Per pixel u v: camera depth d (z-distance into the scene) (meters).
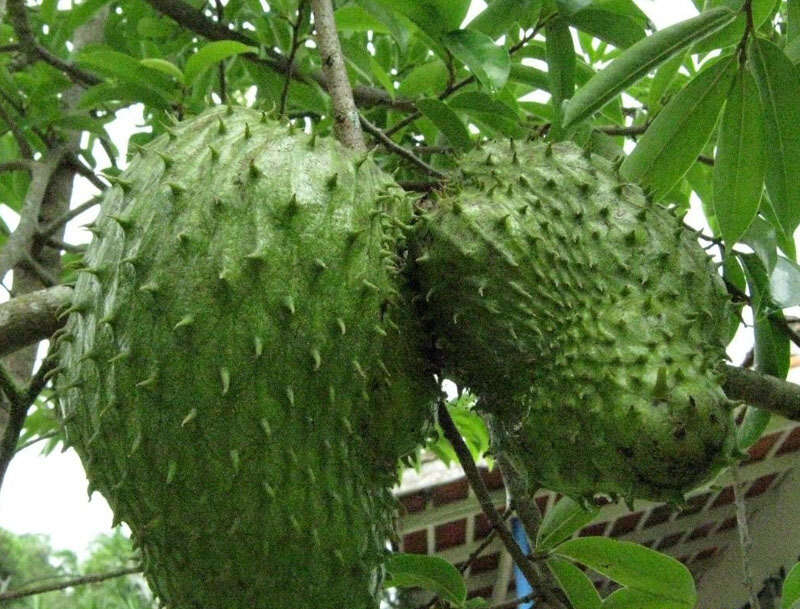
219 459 0.54
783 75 0.65
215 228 0.55
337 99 0.67
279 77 0.90
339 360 0.56
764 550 1.80
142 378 0.54
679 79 0.94
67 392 0.58
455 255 0.58
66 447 0.61
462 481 1.42
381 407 0.59
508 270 0.57
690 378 0.54
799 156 0.65
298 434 0.55
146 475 0.55
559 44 0.82
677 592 0.71
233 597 0.56
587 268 0.57
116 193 0.59
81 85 0.98
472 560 0.75
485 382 0.59
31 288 0.91
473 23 0.82
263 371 0.54
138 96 0.88
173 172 0.57
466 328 0.58
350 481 0.58
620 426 0.54
